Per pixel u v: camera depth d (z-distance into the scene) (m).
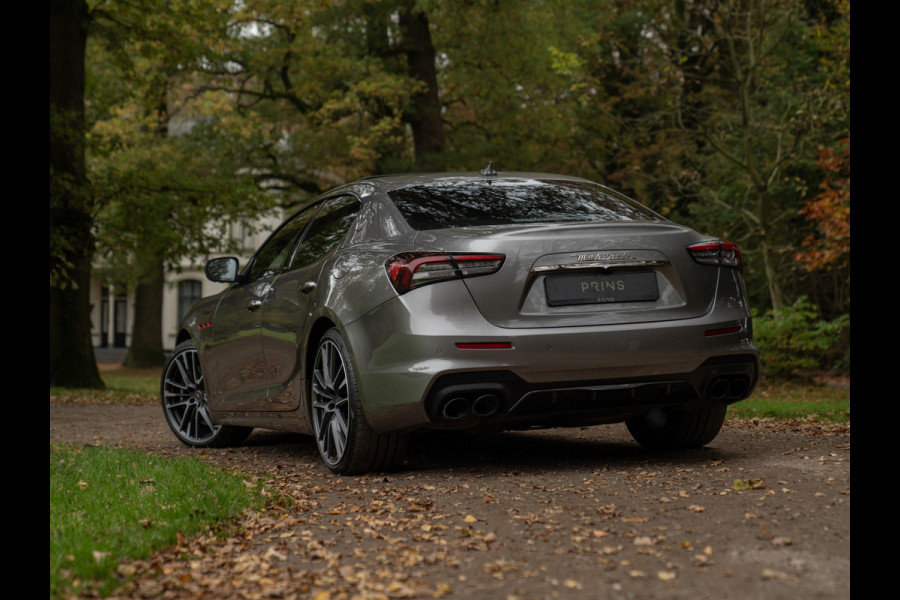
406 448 5.29
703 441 5.78
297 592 3.09
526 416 4.85
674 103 20.88
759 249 21.53
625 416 5.20
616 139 24.12
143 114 22.78
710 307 5.02
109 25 18.16
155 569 3.33
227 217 20.61
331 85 22.58
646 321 4.87
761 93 22.38
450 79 23.89
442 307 4.77
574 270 4.84
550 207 5.34
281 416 6.16
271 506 4.50
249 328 6.48
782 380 19.12
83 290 18.33
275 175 24.86
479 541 3.68
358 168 24.16
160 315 33.25
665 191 22.30
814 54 22.09
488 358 4.71
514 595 2.99
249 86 25.47
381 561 3.45
